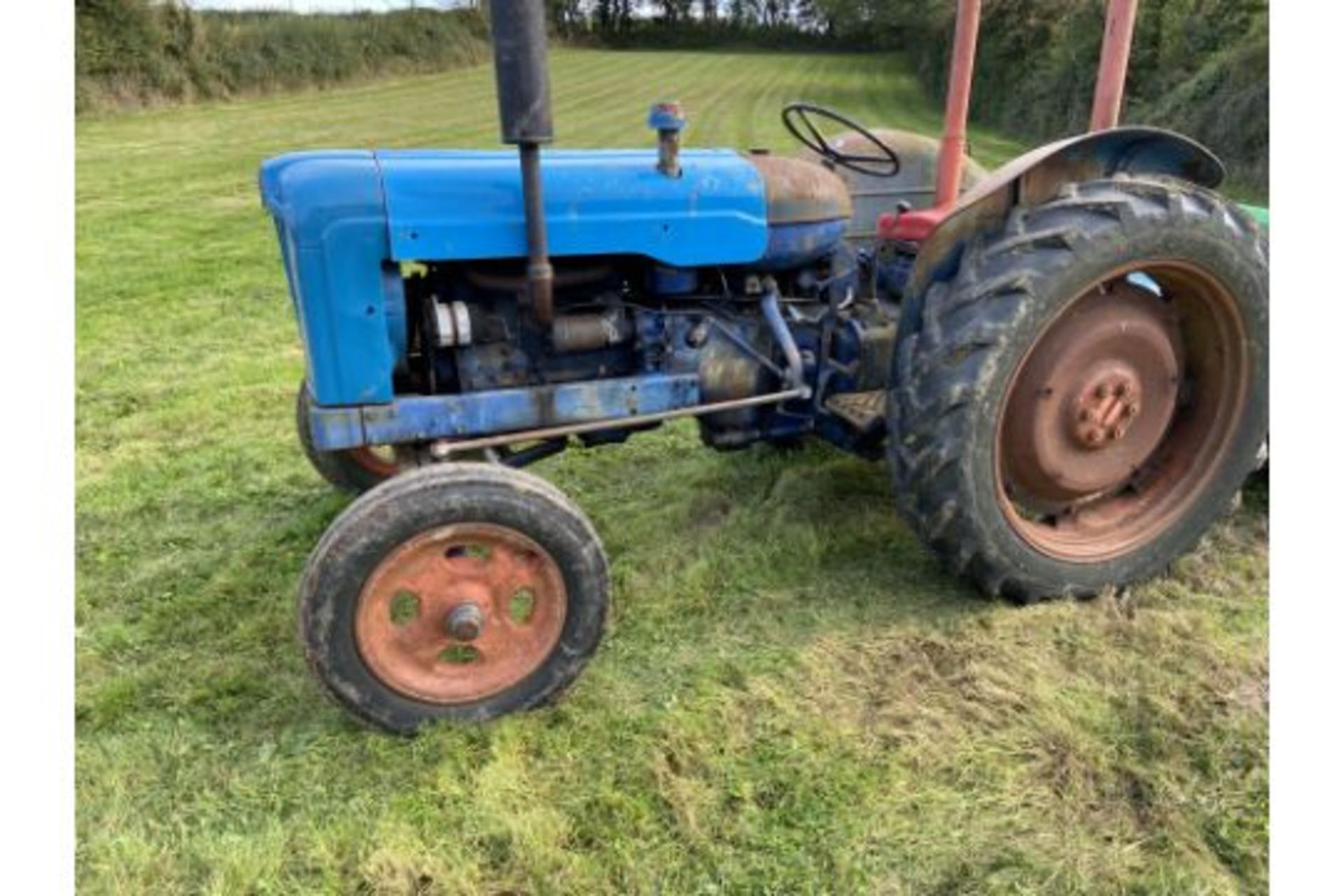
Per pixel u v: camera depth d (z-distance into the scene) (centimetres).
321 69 2547
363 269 227
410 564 215
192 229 890
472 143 1623
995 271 245
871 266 324
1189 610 272
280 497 353
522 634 229
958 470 248
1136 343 268
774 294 282
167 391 466
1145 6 1338
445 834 198
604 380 263
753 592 283
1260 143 977
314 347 230
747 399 279
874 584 286
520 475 221
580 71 3291
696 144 1517
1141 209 246
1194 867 188
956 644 254
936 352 247
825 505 331
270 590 289
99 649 260
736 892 185
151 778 215
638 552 305
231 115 1950
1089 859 191
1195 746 218
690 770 214
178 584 295
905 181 364
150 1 2027
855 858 191
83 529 329
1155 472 296
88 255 767
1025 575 267
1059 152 251
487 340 257
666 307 272
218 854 192
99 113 1903
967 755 216
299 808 206
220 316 604
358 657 215
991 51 1902
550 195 238
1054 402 262
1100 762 213
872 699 236
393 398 240
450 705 224
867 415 289
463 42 3203
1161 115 1140
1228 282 262
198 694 239
